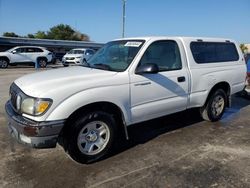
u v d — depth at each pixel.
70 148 3.74
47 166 3.85
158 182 3.44
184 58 4.96
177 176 3.59
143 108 4.31
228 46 6.02
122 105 4.04
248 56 9.30
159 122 5.81
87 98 3.65
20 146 4.51
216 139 4.90
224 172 3.69
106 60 4.65
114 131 4.08
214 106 5.78
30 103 3.47
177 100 4.80
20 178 3.53
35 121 3.42
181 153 4.29
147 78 4.30
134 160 4.04
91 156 3.91
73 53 23.64
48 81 3.77
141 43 4.45
